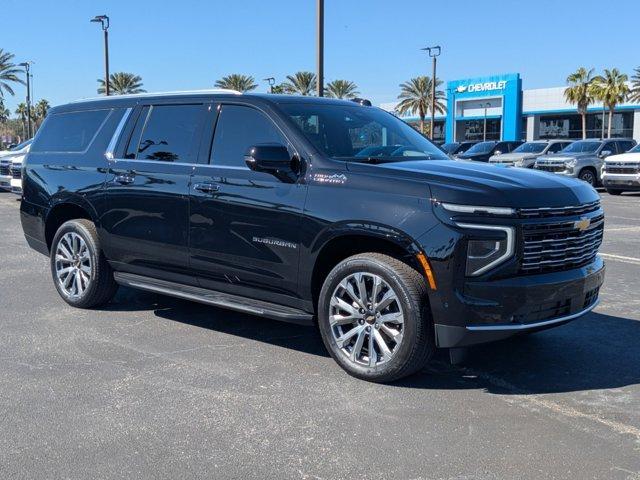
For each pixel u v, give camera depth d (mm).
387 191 4449
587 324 6023
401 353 4387
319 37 17766
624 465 3414
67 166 6551
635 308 6590
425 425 3900
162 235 5668
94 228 6398
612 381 4621
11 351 5246
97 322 6098
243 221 5090
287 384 4555
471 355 5152
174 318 6242
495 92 64750
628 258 9375
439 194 4250
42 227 6840
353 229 4508
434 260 4195
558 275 4387
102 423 3938
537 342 5488
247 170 5148
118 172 6027
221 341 5535
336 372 4789
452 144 36812
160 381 4609
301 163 4902
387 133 5625
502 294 4172
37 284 7707
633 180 20312
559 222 4344
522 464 3428
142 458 3514
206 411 4105
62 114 6918
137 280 6035
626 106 62750
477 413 4074
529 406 4184
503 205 4160
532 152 26609
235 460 3488
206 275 5480
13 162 16703
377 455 3533
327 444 3662
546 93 63844
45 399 4289
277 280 4992
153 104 6035
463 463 3443
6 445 3656
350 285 4641
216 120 5504
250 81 60562
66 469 3398
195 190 5383
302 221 4754
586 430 3832
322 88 17969
